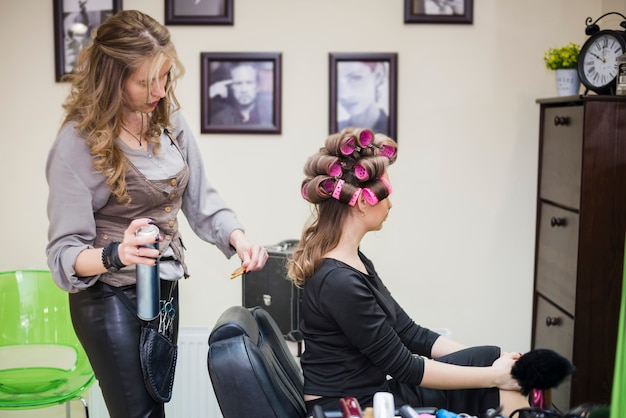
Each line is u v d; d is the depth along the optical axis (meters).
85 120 1.99
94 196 2.05
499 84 3.38
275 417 1.86
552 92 3.38
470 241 3.45
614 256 2.90
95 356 2.10
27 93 3.44
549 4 3.35
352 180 2.07
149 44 1.97
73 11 3.38
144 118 2.14
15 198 3.49
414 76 3.39
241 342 1.88
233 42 3.40
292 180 3.45
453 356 2.18
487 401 2.06
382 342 2.00
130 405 2.10
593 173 2.88
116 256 1.92
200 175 2.39
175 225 2.23
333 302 2.01
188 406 3.41
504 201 3.43
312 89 3.41
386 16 3.37
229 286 3.50
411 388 2.16
